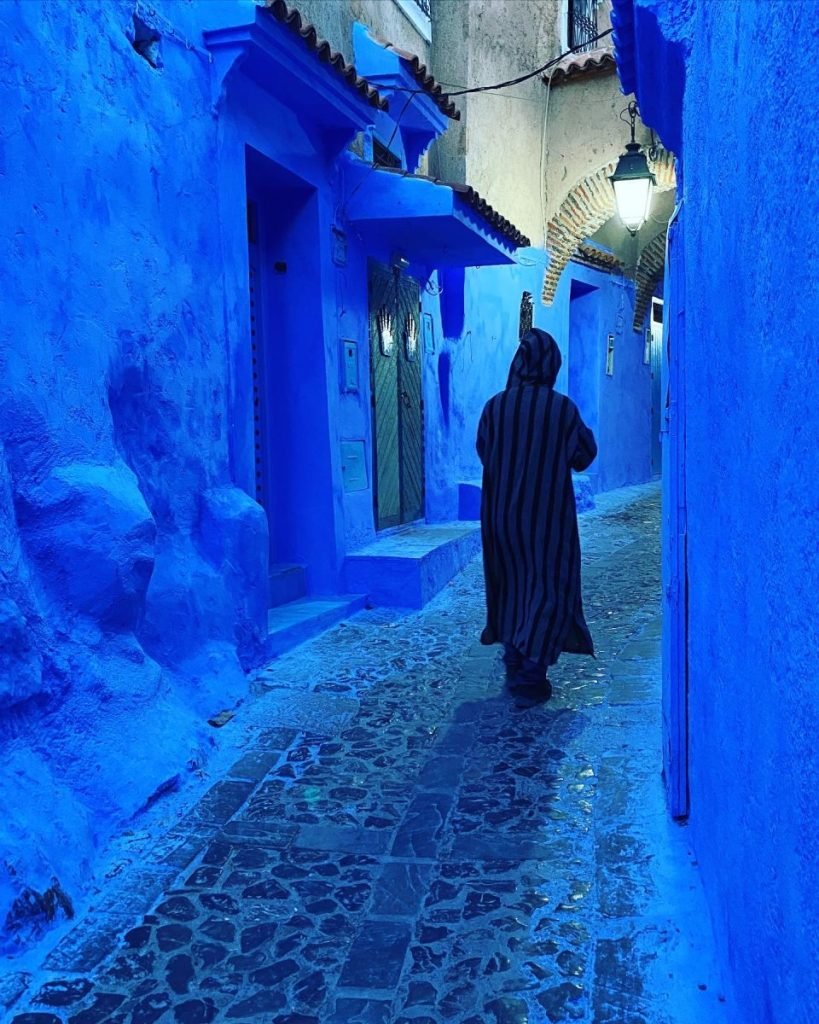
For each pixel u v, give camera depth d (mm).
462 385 9914
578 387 15039
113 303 3818
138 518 3520
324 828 3143
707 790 2289
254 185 6051
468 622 6039
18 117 3221
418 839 3049
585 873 2779
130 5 4070
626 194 9453
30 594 3049
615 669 4793
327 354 6301
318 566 6414
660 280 17984
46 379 3314
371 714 4266
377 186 6652
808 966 1124
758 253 1384
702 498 2271
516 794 3359
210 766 3652
